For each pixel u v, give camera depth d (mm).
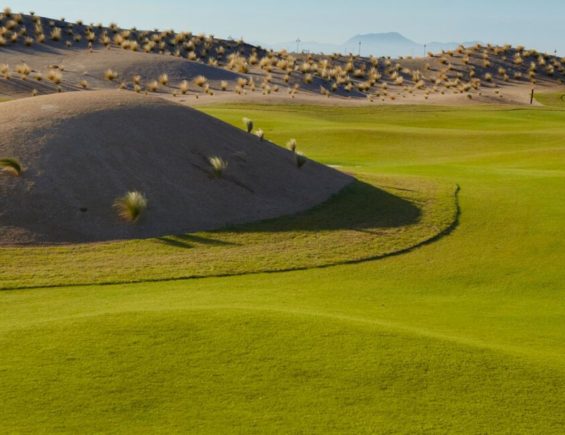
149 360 7773
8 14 65500
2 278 12258
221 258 14234
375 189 20906
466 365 8055
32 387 7062
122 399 6887
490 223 17797
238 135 21797
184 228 16188
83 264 13398
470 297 12680
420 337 8875
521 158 32062
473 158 33250
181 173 18234
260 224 16953
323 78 66500
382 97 64000
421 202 19594
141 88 51344
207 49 73438
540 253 15531
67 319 9133
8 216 15234
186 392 7078
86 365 7602
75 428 6328
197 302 10930
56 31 61875
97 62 55969
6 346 8078
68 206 15906
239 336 8531
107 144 18156
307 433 6391
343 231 16672
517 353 8727
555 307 12117
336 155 34375
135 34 73688
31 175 16453
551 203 19750
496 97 68812
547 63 93312
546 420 6902
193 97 50344
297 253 14836
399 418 6758
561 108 64125
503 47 97125
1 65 47312
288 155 22188
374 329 9062
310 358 7977
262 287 12516
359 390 7277
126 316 9156
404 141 38062
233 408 6793
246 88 57000
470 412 6973
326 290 12570
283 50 82500
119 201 16406
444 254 15352
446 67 86375
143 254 14281
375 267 14273
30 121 18500
